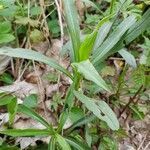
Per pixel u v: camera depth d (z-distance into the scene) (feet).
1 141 0.87
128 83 1.12
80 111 0.89
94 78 0.63
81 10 1.26
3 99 0.76
